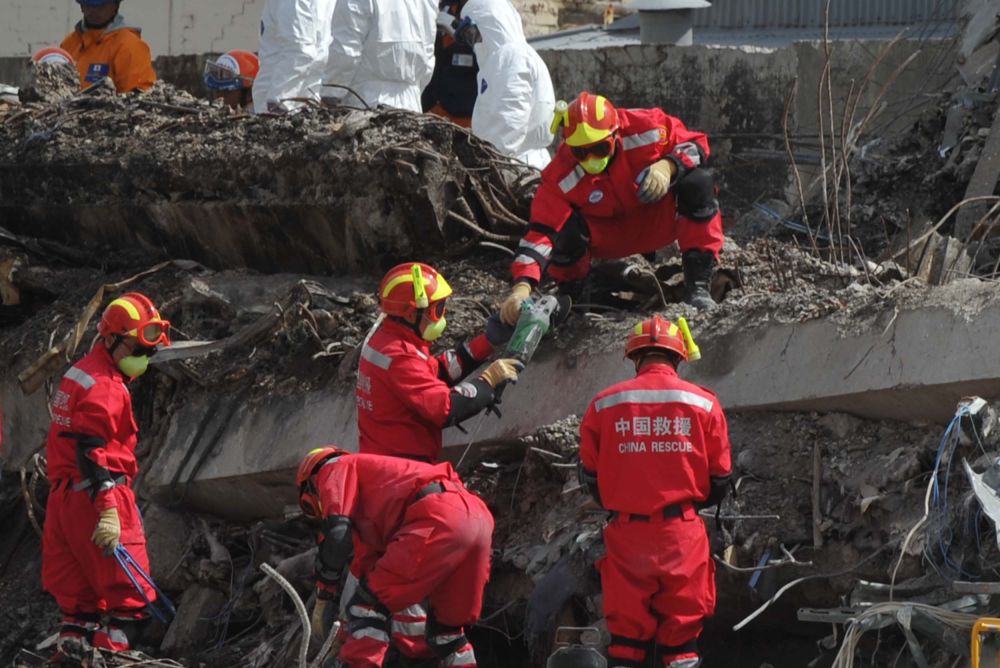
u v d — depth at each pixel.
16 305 23.20
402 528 13.96
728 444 13.45
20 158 23.27
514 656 16.75
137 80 25.77
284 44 21.56
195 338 20.50
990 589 12.52
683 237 17.00
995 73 22.44
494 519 17.02
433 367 14.92
